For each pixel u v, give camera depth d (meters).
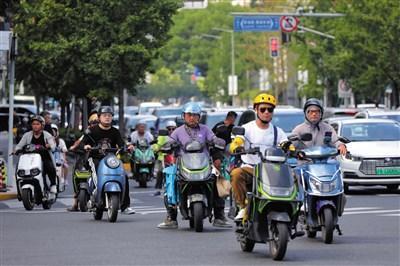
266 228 30.58
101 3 96.69
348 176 57.12
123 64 97.56
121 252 32.56
